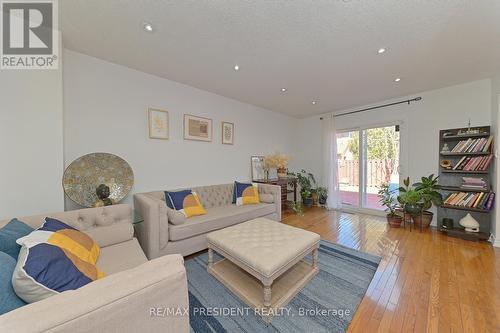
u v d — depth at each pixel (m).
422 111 3.38
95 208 1.77
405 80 2.86
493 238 2.56
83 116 2.22
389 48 2.04
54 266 0.88
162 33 1.81
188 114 3.12
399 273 1.92
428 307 1.47
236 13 1.55
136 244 1.72
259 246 1.66
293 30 1.75
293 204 4.36
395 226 3.26
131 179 2.39
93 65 2.26
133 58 2.28
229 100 3.71
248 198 3.35
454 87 3.07
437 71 2.58
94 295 0.63
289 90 3.26
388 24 1.67
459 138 3.02
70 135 2.14
